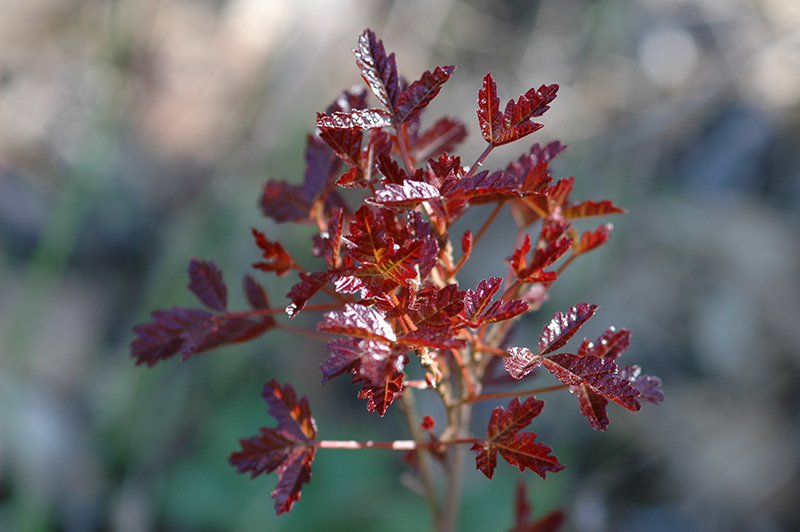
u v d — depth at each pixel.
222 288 0.49
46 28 1.84
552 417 1.24
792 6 1.77
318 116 0.42
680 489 1.19
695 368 1.32
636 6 1.87
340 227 0.42
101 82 1.60
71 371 1.28
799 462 1.19
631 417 1.26
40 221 1.48
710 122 1.65
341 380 1.34
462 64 1.90
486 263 1.40
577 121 1.71
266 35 1.77
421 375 1.26
